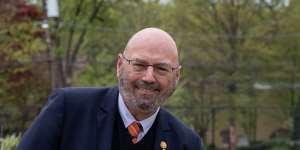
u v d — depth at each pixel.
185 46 30.23
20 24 18.09
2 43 17.86
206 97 31.78
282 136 42.91
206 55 32.16
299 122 34.84
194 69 31.64
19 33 18.12
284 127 43.75
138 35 3.11
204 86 31.78
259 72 33.62
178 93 23.97
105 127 3.28
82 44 26.16
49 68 20.84
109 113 3.31
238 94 32.53
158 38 3.09
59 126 3.26
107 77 23.36
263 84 34.97
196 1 32.62
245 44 32.62
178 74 3.20
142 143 3.35
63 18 24.48
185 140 3.47
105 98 3.36
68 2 25.23
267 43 33.59
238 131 40.09
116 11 26.33
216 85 32.19
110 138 3.26
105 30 24.30
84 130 3.27
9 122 19.06
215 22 32.97
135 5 25.03
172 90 3.18
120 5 26.16
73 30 24.61
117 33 24.58
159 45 3.07
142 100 3.11
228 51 32.44
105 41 24.97
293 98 37.31
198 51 31.88
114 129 3.31
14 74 18.59
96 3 25.67
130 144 3.32
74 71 26.62
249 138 37.81
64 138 3.26
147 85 3.07
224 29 33.00
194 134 3.55
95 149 3.24
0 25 17.81
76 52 25.06
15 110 19.50
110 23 26.36
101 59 24.47
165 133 3.41
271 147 36.06
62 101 3.32
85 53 26.23
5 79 18.42
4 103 19.23
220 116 33.78
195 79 31.70
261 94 37.28
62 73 23.55
